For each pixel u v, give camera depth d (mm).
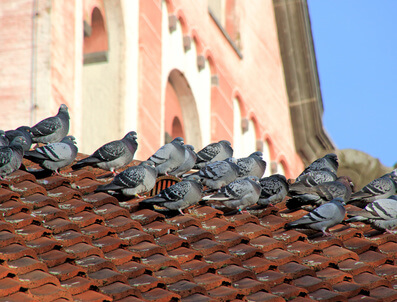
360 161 27812
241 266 13375
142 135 24891
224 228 14789
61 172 16766
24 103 21719
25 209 14039
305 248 14344
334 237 14992
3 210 13852
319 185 16531
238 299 12344
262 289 12711
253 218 15500
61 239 13258
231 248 14078
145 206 15258
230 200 15695
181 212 15219
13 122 21609
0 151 15289
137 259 13047
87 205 14602
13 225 13406
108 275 12312
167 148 17875
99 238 13602
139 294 11992
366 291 13141
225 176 17047
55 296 11477
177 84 27781
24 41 22188
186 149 18500
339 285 13320
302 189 16516
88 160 16875
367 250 14883
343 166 27844
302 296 12797
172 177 17266
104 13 24781
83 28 24078
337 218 15008
